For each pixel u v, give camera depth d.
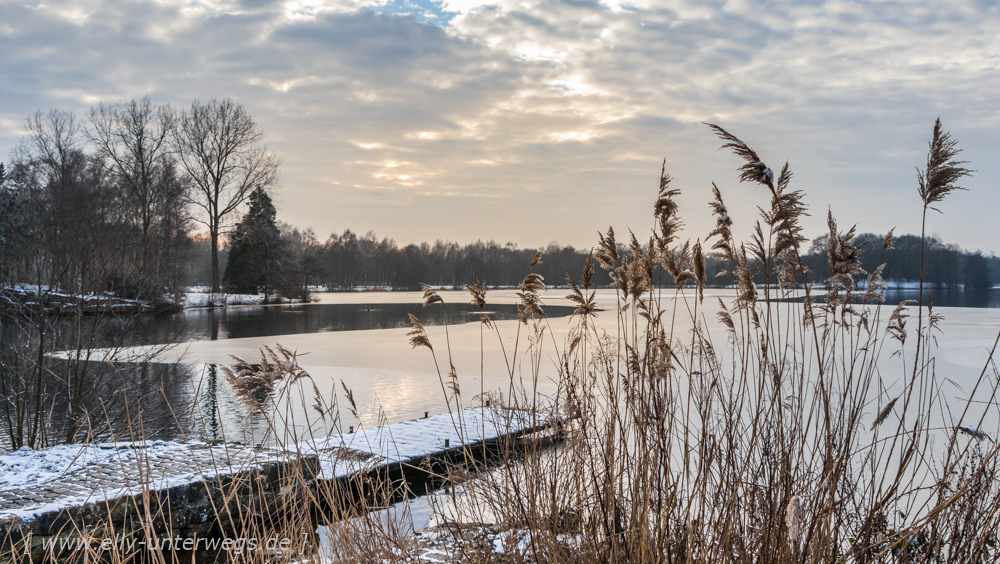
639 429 2.98
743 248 3.19
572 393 3.67
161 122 48.84
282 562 3.39
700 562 2.65
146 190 43.81
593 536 2.99
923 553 2.77
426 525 4.65
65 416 10.95
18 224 36.31
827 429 2.61
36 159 45.69
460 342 25.52
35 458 7.12
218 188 53.12
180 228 42.03
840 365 10.12
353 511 3.65
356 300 70.50
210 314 44.72
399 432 10.27
